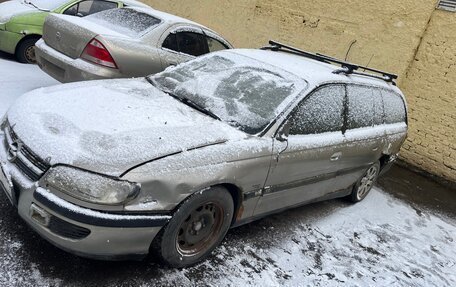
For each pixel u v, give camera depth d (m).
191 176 2.82
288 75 3.94
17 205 2.75
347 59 8.21
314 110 3.83
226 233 3.58
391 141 5.17
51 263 2.86
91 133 2.81
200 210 3.03
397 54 7.52
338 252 4.05
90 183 2.53
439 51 7.10
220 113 3.54
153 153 2.75
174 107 3.47
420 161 7.48
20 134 2.85
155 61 5.64
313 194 4.24
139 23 5.95
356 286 3.58
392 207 5.61
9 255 2.83
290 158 3.53
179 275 3.05
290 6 9.26
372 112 4.81
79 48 5.14
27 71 6.74
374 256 4.18
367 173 5.18
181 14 11.84
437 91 7.16
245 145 3.19
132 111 3.20
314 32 8.80
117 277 2.88
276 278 3.35
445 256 4.65
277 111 3.55
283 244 3.88
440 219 5.68
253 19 10.05
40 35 7.18
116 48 5.19
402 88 7.53
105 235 2.56
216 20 10.90
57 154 2.62
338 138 4.10
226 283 3.11
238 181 3.14
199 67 4.21
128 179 2.59
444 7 7.00
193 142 2.98
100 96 3.38
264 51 4.63
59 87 3.54
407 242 4.71
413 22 7.33
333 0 8.48
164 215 2.76
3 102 5.16
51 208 2.54
